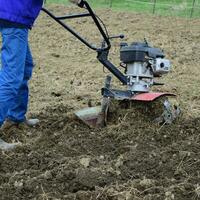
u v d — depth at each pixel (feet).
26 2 28.12
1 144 29.48
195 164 27.30
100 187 24.68
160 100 32.60
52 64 55.47
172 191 24.20
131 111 32.76
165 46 65.36
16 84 28.60
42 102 40.22
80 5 30.81
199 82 48.37
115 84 46.29
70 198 23.62
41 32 72.74
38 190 24.45
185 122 33.17
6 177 25.86
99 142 30.40
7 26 28.25
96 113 32.81
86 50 62.85
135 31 74.79
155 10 101.86
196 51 62.90
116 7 104.94
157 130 31.63
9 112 32.27
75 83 47.16
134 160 27.68
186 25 81.05
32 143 30.32
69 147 29.53
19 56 28.50
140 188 24.59
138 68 31.76
